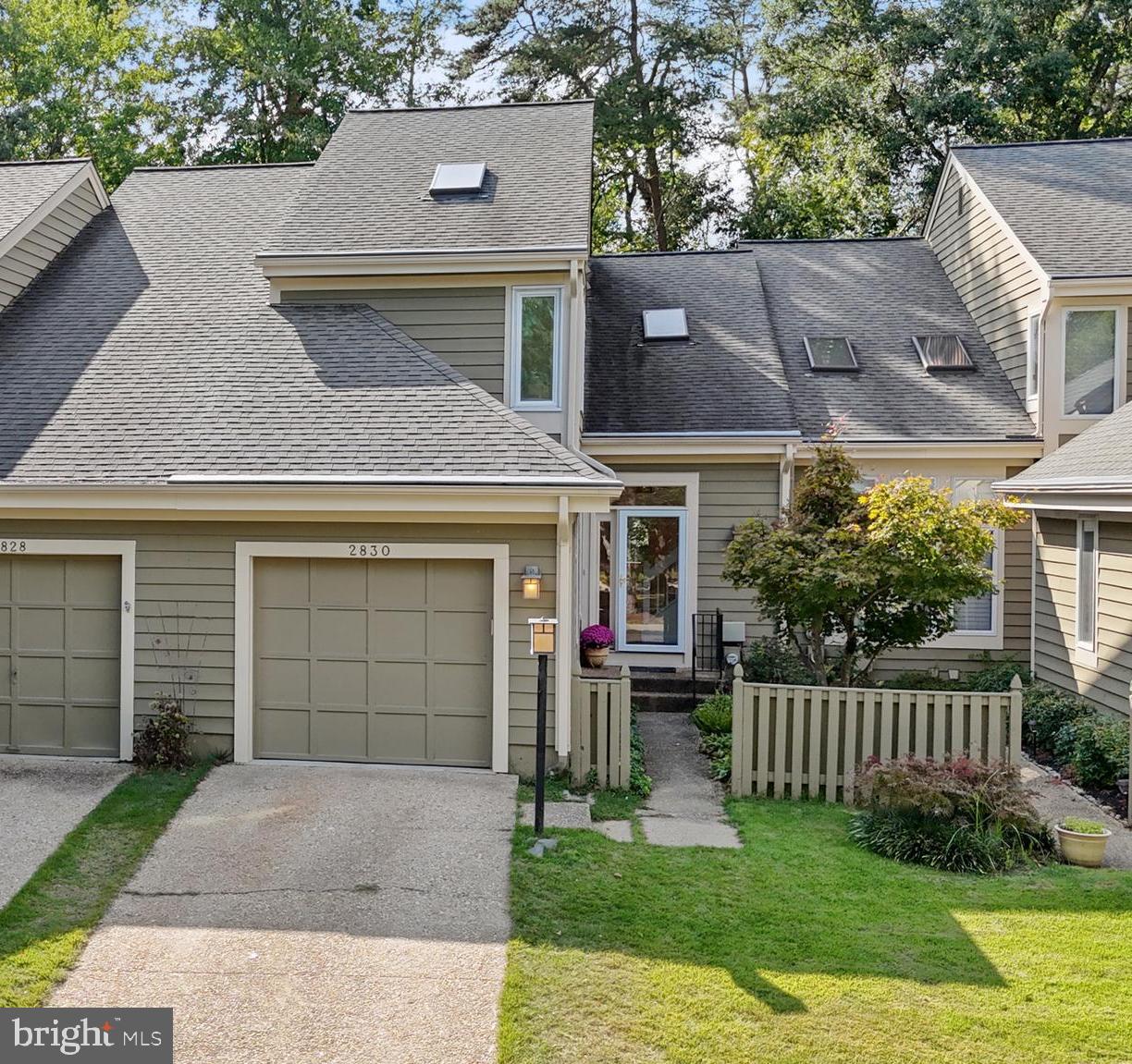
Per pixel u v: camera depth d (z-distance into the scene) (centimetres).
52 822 782
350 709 950
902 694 902
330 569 950
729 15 2812
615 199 3177
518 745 930
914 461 1381
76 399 1027
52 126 2528
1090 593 1170
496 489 873
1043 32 2422
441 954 589
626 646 1405
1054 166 1598
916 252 1809
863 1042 501
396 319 1178
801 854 766
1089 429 1293
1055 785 980
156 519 945
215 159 2750
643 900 668
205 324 1159
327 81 2842
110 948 591
